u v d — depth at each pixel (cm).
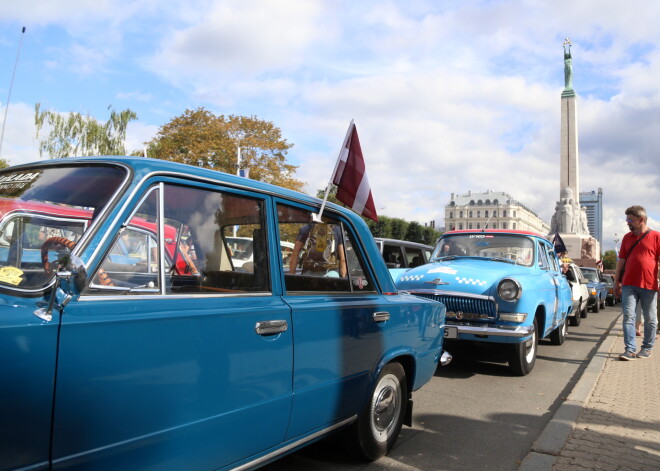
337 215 344
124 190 220
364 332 330
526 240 802
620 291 779
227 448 240
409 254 1104
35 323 176
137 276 220
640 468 357
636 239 748
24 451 171
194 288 242
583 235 5031
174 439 216
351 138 367
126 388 199
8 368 168
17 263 206
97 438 190
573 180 5103
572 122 5131
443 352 446
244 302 258
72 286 182
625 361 734
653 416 475
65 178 236
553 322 802
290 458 370
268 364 260
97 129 2881
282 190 303
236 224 272
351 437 345
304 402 282
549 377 675
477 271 687
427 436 433
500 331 625
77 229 212
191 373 223
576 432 427
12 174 261
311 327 287
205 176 255
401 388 384
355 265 354
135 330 203
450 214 13650
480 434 442
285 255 296
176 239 240
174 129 3036
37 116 2761
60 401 180
